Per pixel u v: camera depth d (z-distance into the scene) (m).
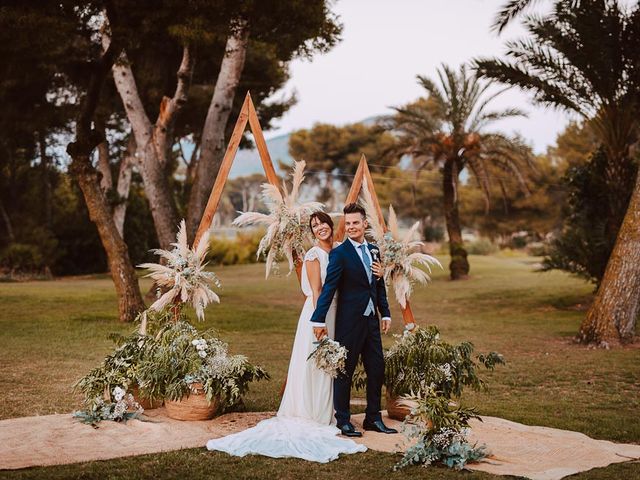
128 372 6.21
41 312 15.93
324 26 16.84
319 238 6.24
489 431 5.98
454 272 28.66
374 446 5.46
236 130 7.00
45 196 34.56
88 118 13.79
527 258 48.28
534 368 9.80
